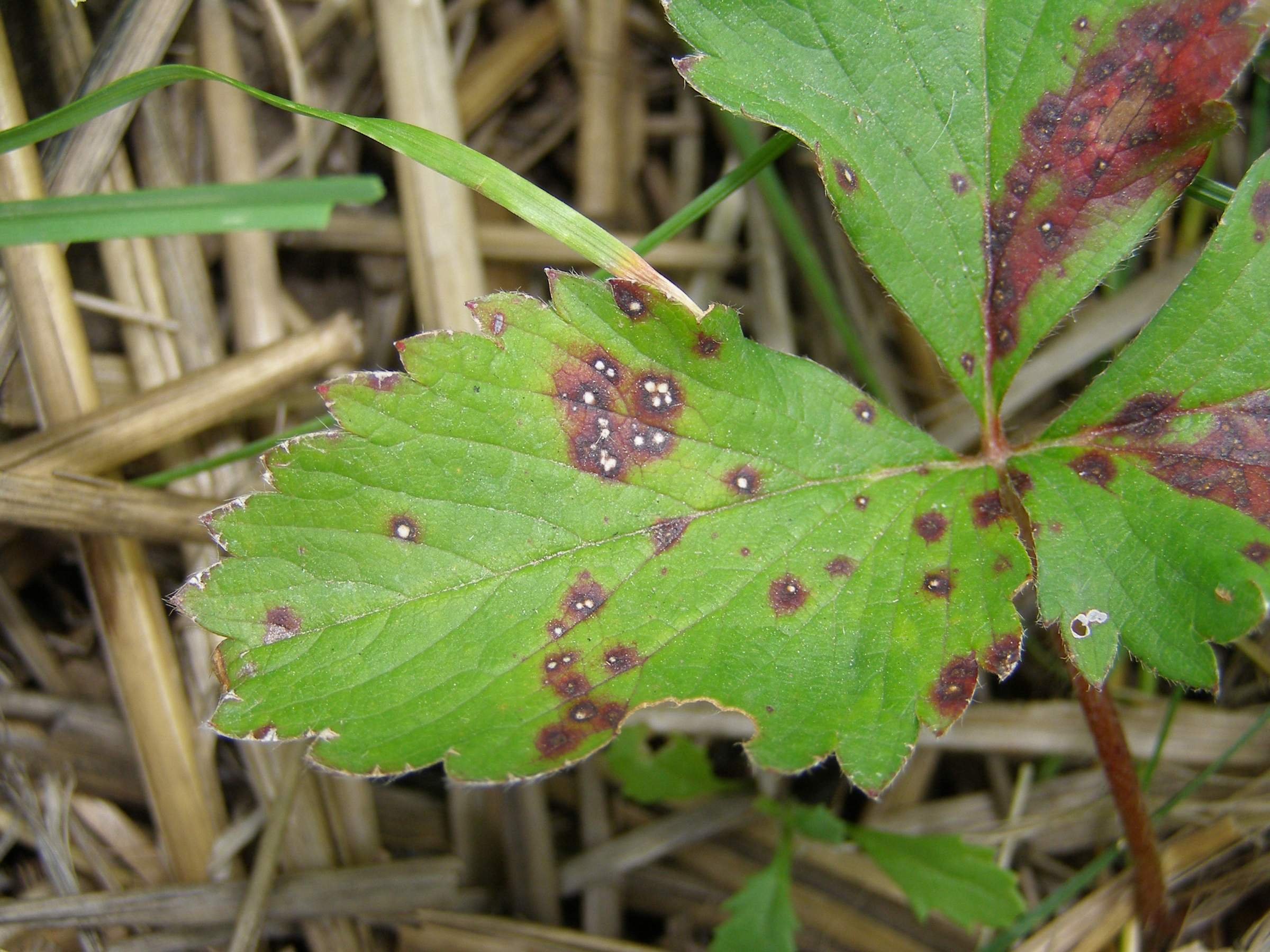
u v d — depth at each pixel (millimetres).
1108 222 135
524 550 129
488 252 182
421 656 127
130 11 155
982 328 136
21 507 147
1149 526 130
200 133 171
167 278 166
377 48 177
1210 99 130
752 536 132
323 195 120
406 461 127
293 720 124
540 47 188
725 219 194
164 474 157
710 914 169
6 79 150
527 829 167
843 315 188
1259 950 147
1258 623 123
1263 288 131
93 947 155
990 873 156
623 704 128
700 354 131
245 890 158
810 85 133
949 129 134
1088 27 132
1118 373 135
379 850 166
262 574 126
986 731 171
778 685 129
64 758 162
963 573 131
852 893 167
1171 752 168
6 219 119
